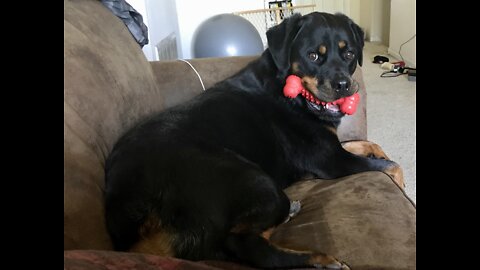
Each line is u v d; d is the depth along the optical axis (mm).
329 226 1203
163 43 3469
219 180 1164
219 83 1788
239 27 3324
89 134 1168
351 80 1646
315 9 5977
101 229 1032
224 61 2082
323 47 1663
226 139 1473
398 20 5098
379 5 6336
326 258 1040
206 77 2025
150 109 1690
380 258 1055
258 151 1558
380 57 5156
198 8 4766
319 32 1669
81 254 665
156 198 1108
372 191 1377
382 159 1683
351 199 1343
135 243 1075
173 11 4172
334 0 6656
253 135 1568
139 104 1591
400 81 4320
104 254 686
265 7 4938
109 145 1295
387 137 3035
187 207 1109
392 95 3918
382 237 1131
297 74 1708
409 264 1030
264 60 1783
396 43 5230
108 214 1084
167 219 1094
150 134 1314
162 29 3512
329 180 1622
